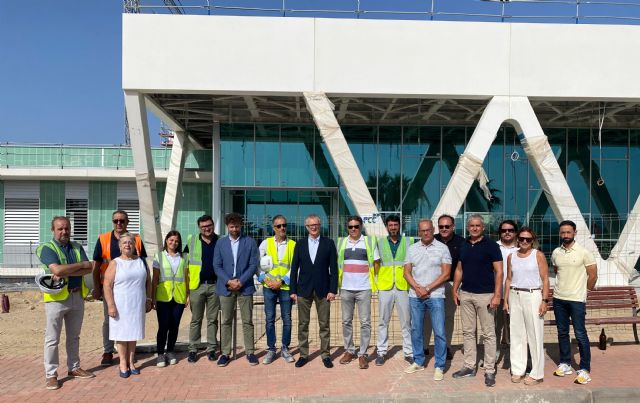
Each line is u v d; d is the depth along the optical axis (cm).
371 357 770
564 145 2070
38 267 2286
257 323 1052
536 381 634
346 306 720
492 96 1474
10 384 645
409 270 686
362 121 2019
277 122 2011
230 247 730
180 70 1424
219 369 704
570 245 664
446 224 723
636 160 2083
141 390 616
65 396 596
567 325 671
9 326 1098
